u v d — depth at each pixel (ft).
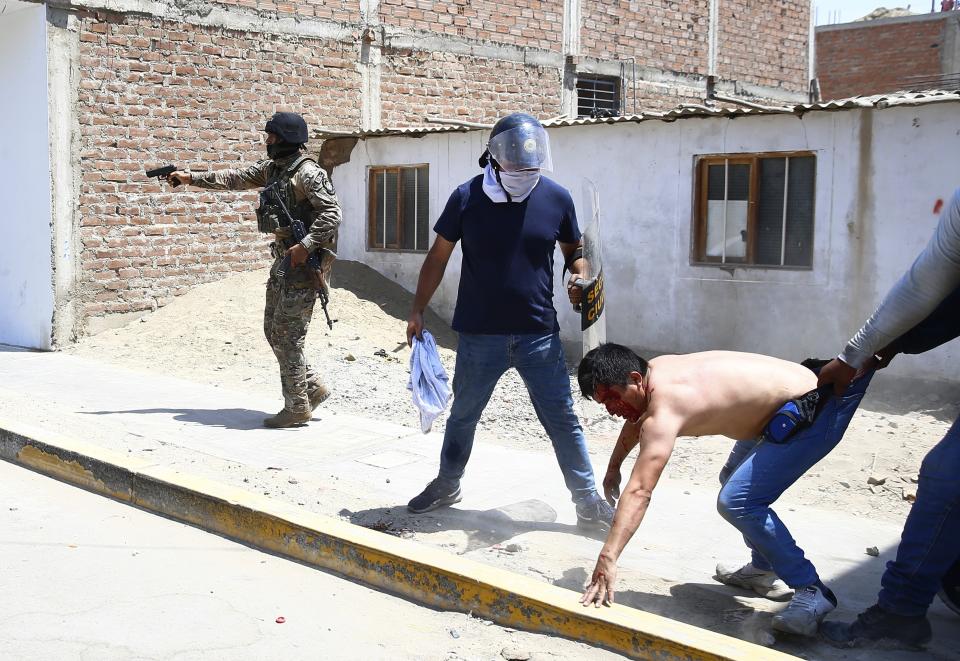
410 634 12.57
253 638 12.30
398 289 40.16
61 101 34.40
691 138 31.50
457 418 16.35
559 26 50.11
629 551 15.33
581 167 34.35
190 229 38.47
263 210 22.49
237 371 30.48
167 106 37.32
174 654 11.76
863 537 16.05
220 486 17.12
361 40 43.06
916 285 10.93
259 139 40.19
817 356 29.37
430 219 39.22
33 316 35.40
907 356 26.81
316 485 18.40
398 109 44.65
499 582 13.02
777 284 29.99
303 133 22.61
